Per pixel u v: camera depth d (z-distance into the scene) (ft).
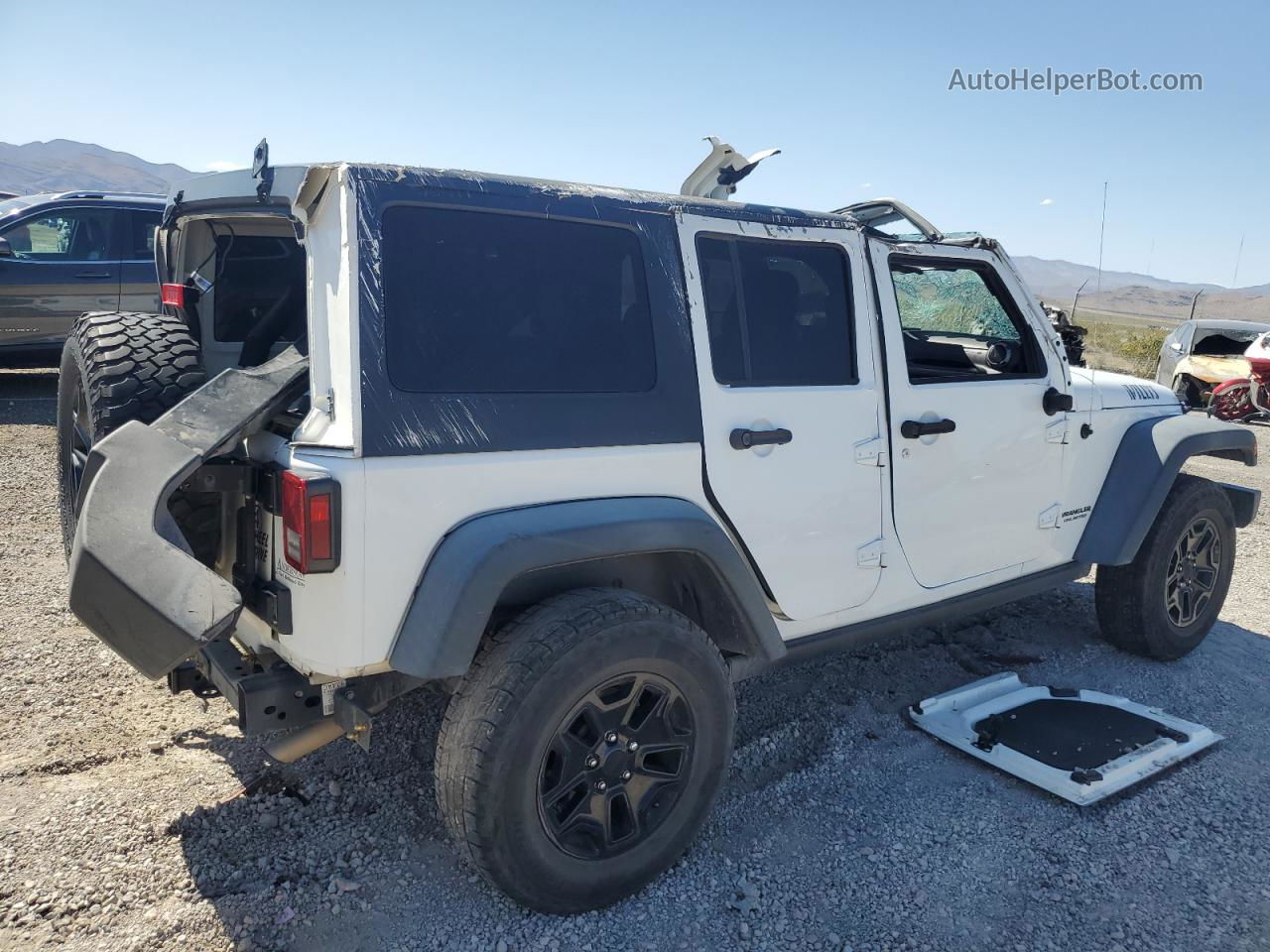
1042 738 11.84
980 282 12.94
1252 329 46.14
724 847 9.66
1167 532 14.03
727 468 9.46
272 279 12.08
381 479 7.41
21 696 11.98
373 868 9.01
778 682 13.70
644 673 8.43
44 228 32.91
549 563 7.93
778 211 10.22
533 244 8.44
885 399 10.87
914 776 11.18
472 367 7.97
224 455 8.66
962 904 8.84
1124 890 9.11
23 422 30.17
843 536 10.59
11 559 17.29
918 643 15.39
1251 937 8.47
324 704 8.39
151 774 10.40
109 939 7.85
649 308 9.06
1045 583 13.47
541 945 8.11
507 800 7.71
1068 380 13.15
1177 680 14.24
